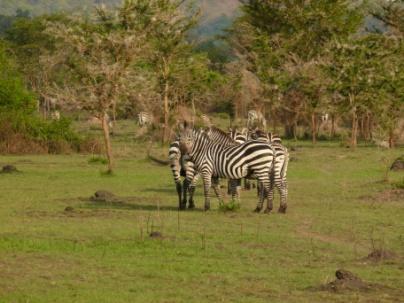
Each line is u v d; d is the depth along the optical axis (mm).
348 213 28453
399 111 54656
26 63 110500
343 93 69812
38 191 35438
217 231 24250
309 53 86188
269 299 16094
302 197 33344
